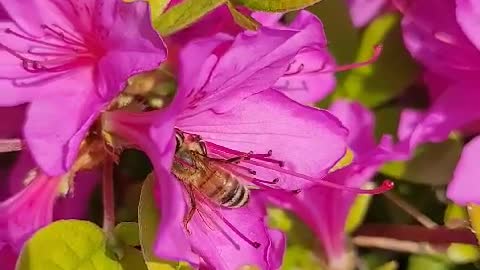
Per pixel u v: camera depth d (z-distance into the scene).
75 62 0.14
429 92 0.19
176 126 0.14
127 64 0.13
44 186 0.15
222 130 0.15
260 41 0.13
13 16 0.14
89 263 0.14
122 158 0.18
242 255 0.14
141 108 0.14
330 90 0.16
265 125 0.15
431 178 0.18
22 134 0.15
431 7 0.17
